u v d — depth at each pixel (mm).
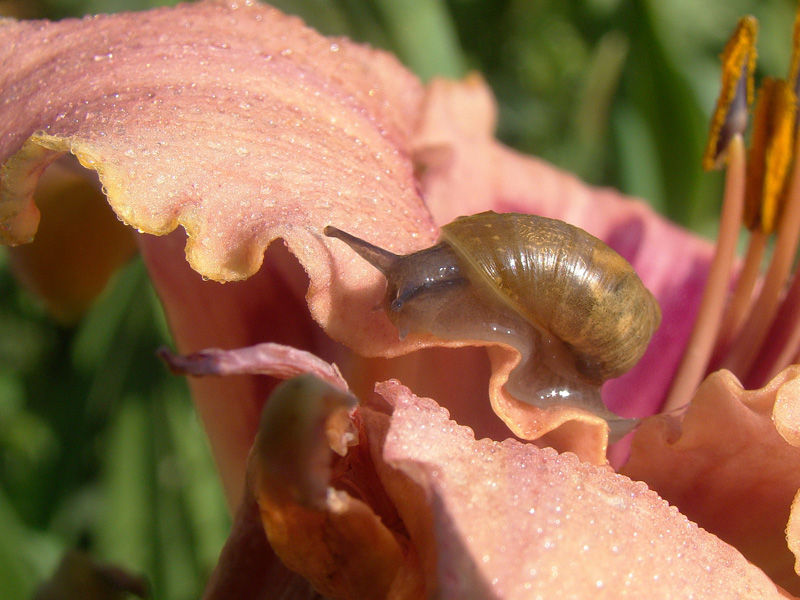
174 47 64
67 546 98
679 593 52
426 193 81
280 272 66
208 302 67
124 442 94
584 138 117
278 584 57
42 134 58
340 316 57
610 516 52
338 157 63
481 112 91
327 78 68
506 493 51
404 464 50
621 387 81
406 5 102
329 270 57
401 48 103
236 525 56
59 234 78
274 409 48
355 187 61
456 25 137
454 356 65
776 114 73
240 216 57
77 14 123
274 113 62
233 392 67
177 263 66
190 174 57
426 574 49
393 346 58
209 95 61
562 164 119
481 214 63
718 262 75
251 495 55
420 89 82
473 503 50
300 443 48
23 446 103
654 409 80
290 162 60
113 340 97
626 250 89
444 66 104
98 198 78
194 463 93
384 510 54
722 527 62
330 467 53
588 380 64
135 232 69
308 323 66
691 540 54
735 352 76
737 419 59
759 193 75
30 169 58
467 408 65
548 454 54
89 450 102
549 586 50
